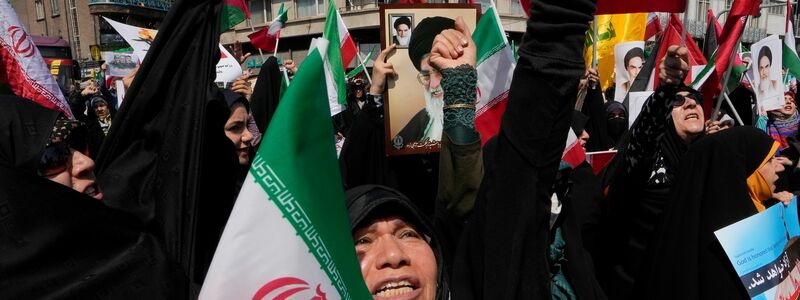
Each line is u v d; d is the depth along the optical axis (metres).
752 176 2.70
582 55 1.47
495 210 1.54
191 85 1.77
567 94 1.47
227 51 5.14
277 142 1.10
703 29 22.28
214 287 1.06
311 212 1.15
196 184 1.71
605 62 7.16
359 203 1.55
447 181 1.78
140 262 1.39
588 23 1.46
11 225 1.26
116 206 1.70
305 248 1.13
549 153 1.51
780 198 2.86
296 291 1.11
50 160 1.53
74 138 1.63
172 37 1.80
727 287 2.54
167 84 1.79
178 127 1.75
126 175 1.74
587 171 2.93
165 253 1.46
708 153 2.64
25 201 1.28
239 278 1.07
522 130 1.51
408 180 3.56
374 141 3.64
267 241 1.09
